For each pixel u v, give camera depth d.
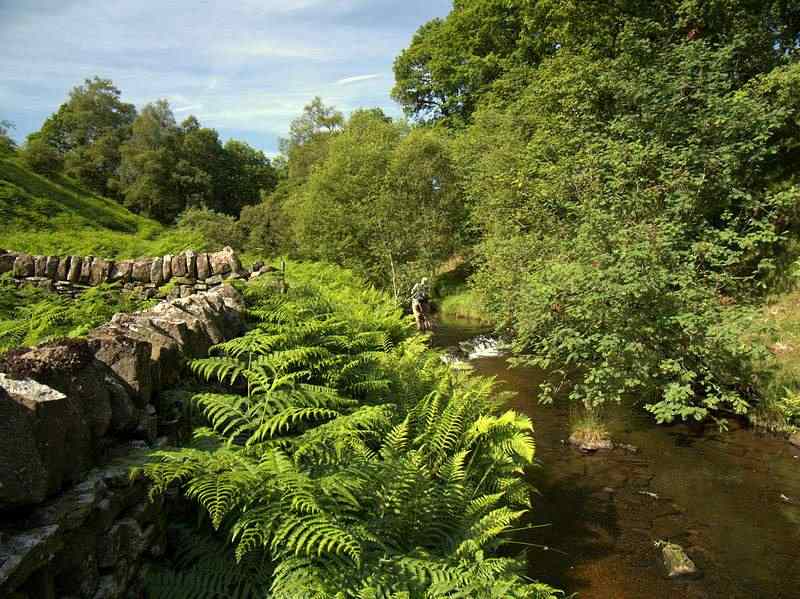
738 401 7.16
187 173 51.00
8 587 1.58
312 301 5.86
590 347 7.84
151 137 52.84
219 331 4.44
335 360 4.51
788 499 5.52
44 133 56.81
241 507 2.79
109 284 6.49
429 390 5.40
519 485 4.66
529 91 16.03
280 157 69.44
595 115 11.12
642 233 7.52
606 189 9.19
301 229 23.44
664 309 7.43
